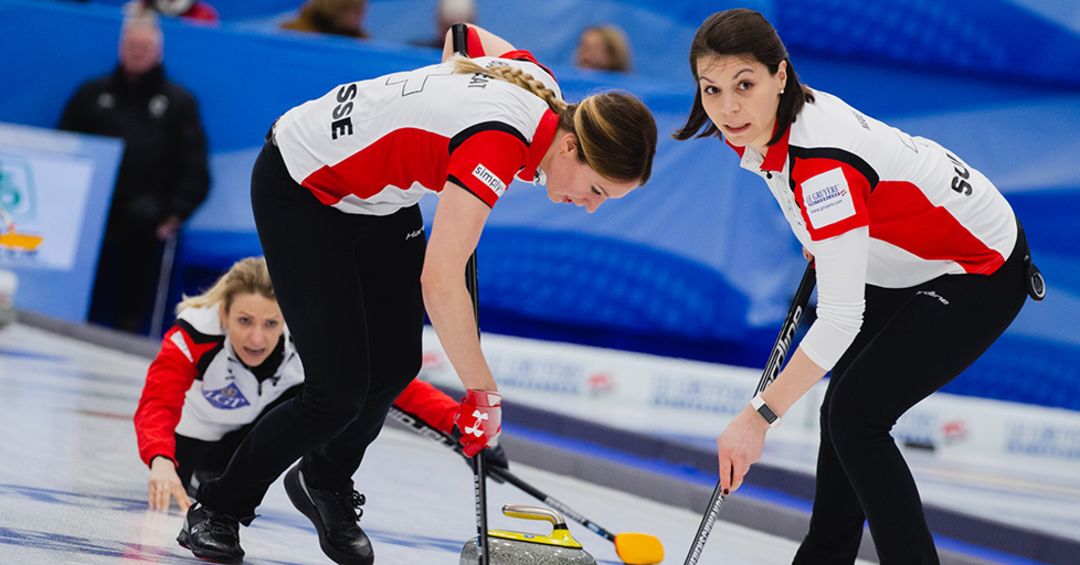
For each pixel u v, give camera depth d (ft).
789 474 61.87
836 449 30.35
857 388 29.96
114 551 30.63
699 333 84.84
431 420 37.42
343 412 30.73
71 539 31.24
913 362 29.96
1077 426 93.20
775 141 28.89
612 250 83.51
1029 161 101.30
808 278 32.53
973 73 100.73
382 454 56.95
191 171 83.30
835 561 33.27
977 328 30.42
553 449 63.62
